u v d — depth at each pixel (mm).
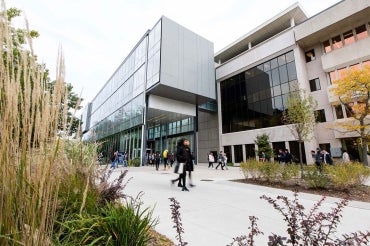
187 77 21281
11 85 1044
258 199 5387
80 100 1292
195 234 2973
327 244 1468
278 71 20812
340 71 17281
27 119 1077
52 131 1122
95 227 2053
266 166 8352
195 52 22984
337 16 16734
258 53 22656
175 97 22578
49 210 1129
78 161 2523
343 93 14055
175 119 26141
